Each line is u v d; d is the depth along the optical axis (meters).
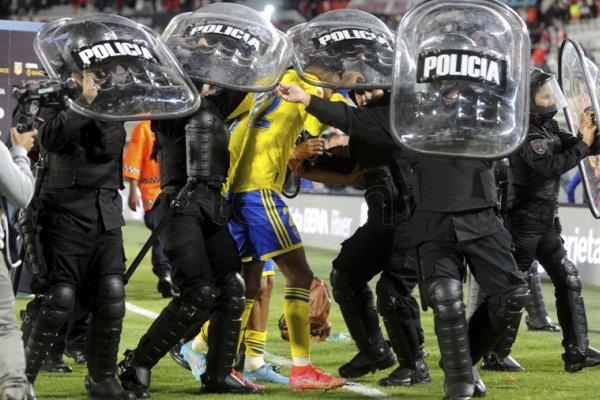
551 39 80.06
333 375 22.88
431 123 17.05
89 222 17.92
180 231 18.91
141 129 36.25
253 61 18.41
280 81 20.20
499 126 17.02
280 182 20.78
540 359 25.22
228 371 20.19
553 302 37.34
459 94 17.03
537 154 21.94
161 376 22.44
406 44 17.34
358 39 20.00
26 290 30.50
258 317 21.91
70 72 16.88
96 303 18.22
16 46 30.05
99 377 18.61
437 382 21.81
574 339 23.44
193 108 17.20
